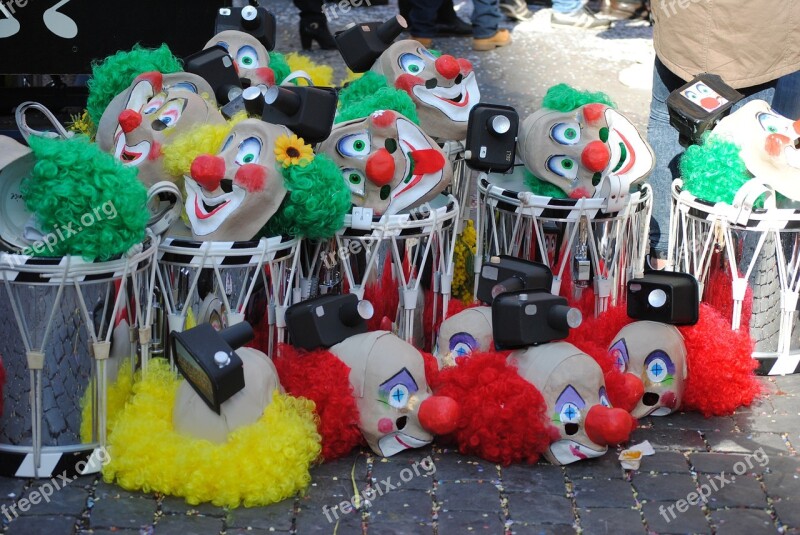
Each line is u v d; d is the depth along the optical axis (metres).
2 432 2.58
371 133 2.92
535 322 2.71
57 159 2.38
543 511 2.52
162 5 4.30
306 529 2.43
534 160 3.11
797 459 2.78
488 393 2.68
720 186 3.17
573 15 7.93
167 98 2.94
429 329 3.15
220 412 2.50
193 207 2.77
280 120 2.80
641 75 6.56
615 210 3.04
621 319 3.06
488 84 6.44
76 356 2.53
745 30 3.49
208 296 2.77
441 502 2.55
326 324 2.73
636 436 2.89
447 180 3.02
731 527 2.48
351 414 2.67
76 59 4.30
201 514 2.47
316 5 6.91
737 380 3.00
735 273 3.15
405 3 7.38
